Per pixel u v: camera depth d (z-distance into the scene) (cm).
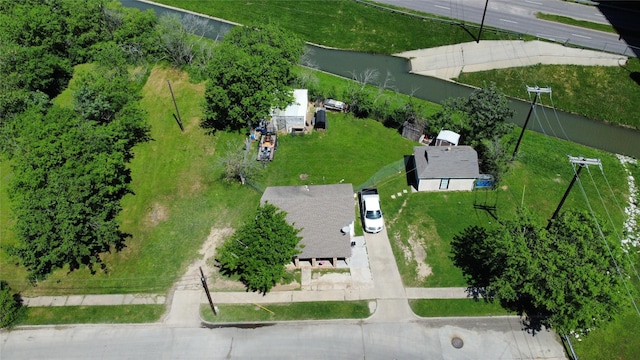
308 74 5831
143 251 4084
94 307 3741
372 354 3419
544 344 3444
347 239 3809
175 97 5731
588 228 3356
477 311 3638
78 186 3753
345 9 7344
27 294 3847
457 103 4800
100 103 4878
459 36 6688
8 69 5606
